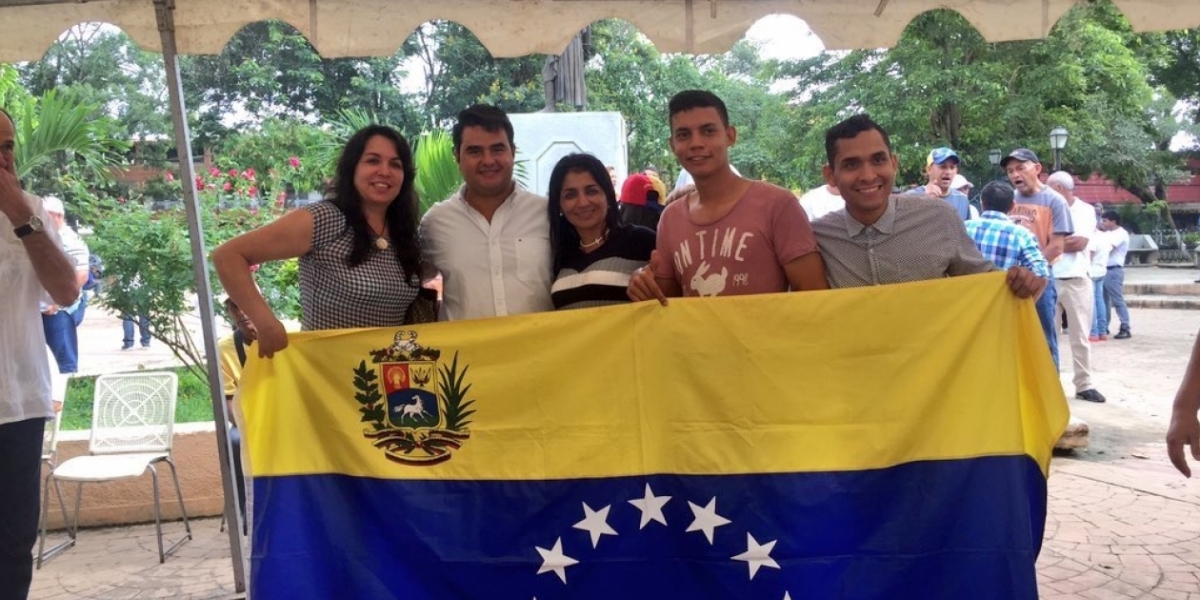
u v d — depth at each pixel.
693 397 3.23
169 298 6.39
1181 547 4.84
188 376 8.80
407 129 24.88
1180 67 33.06
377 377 3.34
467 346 3.32
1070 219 7.79
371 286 3.41
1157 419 7.77
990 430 3.08
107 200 6.93
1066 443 6.74
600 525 3.27
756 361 3.19
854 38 4.46
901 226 3.35
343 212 3.37
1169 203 39.62
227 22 4.30
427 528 3.31
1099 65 25.08
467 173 3.52
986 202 7.36
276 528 3.31
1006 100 24.72
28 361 3.59
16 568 3.56
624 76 26.27
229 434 4.75
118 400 5.59
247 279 3.15
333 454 3.36
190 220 4.27
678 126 3.31
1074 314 8.49
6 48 4.32
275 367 3.34
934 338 3.11
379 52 4.43
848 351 3.15
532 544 3.29
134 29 4.32
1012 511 3.04
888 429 3.13
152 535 5.73
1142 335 13.52
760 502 3.18
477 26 4.43
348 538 3.32
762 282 3.29
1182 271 28.19
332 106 25.20
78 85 23.31
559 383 3.29
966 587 3.05
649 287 3.23
